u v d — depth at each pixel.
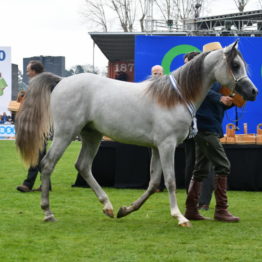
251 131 9.94
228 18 18.11
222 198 6.27
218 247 4.90
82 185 9.37
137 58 9.85
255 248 4.88
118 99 5.84
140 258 4.49
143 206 7.32
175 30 18.22
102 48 21.25
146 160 9.09
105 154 9.26
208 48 6.28
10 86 23.67
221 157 6.21
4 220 6.11
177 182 9.21
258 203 7.70
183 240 5.17
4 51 23.47
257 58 9.80
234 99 6.20
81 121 5.92
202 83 5.80
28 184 8.60
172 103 5.66
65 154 17.31
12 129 24.00
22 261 4.41
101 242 5.05
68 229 5.63
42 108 5.98
